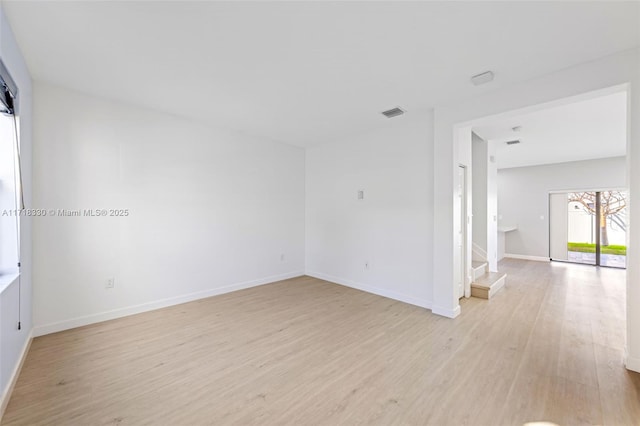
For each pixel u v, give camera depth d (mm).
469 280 4059
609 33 1938
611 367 2191
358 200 4461
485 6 1693
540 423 1621
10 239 2178
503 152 5836
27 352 2373
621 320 3148
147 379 2037
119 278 3195
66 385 1955
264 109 3418
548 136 4648
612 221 6828
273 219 4855
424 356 2375
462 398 1840
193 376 2078
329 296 4055
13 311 2016
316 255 5211
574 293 4219
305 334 2807
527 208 7480
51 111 2758
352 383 2002
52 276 2768
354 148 4516
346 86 2795
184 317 3225
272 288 4465
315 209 5238
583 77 2332
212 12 1752
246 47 2143
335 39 2039
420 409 1737
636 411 1710
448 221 3256
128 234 3262
